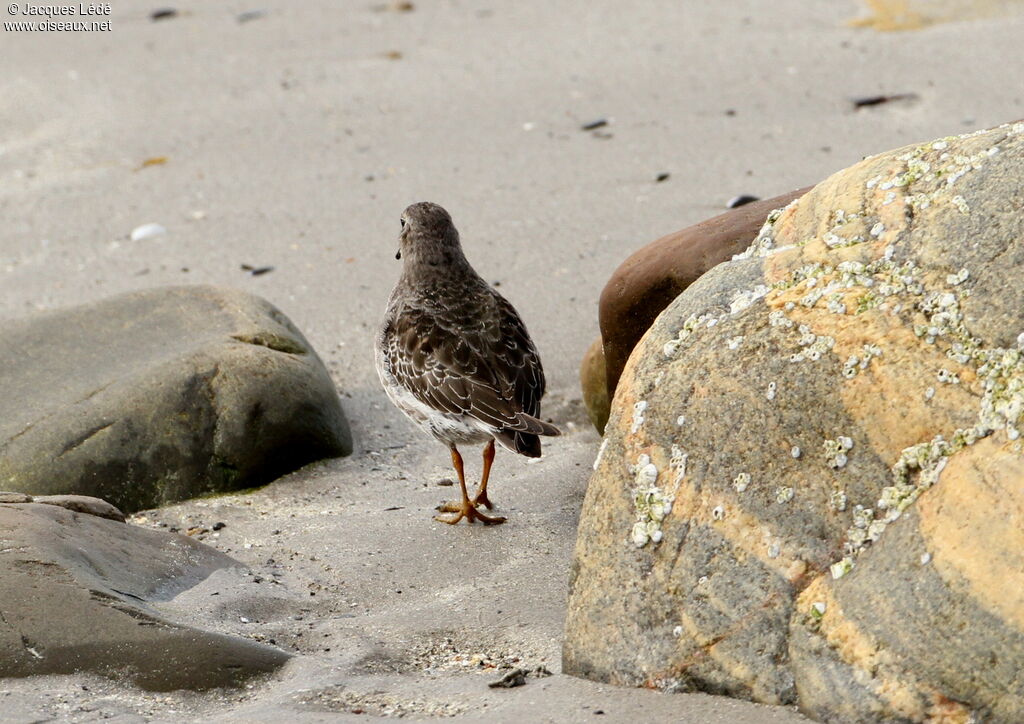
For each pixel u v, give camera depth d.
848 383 6.72
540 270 14.88
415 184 17.42
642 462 7.19
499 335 10.59
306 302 14.72
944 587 6.01
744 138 17.58
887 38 20.58
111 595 7.91
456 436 10.63
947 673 5.91
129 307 12.87
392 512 10.72
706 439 7.02
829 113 18.05
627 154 17.59
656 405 7.24
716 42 21.17
